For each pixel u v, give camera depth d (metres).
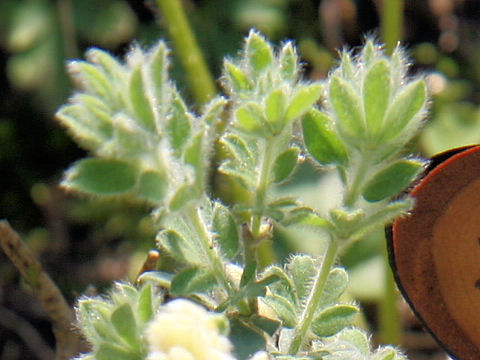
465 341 0.23
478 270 0.23
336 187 0.61
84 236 0.77
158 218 0.19
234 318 0.22
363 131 0.20
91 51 0.19
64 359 0.33
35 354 0.69
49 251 0.76
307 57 0.80
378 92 0.20
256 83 0.22
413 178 0.21
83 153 0.82
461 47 0.85
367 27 0.84
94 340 0.21
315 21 0.82
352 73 0.21
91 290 0.32
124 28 0.78
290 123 0.21
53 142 0.81
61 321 0.32
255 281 0.22
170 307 0.18
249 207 0.21
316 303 0.22
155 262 0.28
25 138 0.81
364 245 0.61
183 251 0.22
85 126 0.19
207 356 0.18
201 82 0.48
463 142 0.71
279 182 0.22
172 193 0.19
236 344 0.21
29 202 0.79
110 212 0.76
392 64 0.21
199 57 0.48
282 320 0.22
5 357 0.68
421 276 0.23
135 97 0.19
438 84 0.80
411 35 0.86
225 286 0.22
